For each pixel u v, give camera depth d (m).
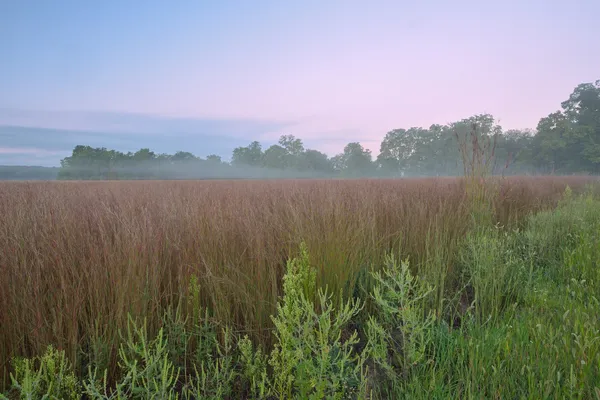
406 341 2.21
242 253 3.06
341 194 5.43
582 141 62.88
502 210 6.44
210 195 5.92
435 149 87.69
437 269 3.37
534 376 1.94
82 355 2.05
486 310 3.13
